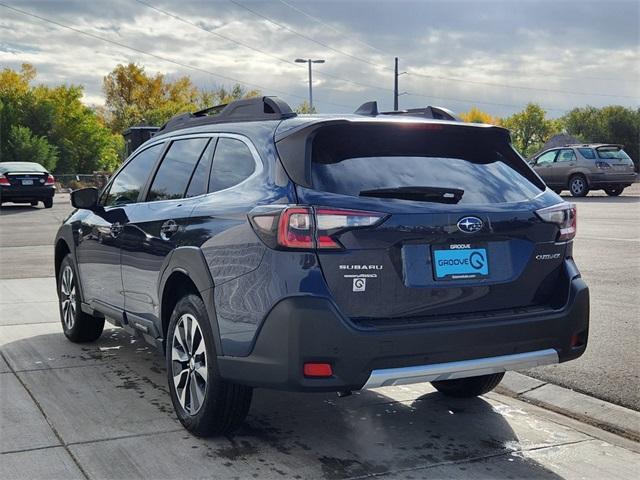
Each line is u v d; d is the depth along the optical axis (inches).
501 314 146.6
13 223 751.7
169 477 139.4
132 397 187.2
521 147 4488.2
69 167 2527.1
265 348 136.5
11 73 3240.7
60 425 166.6
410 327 136.2
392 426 168.9
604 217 655.1
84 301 232.1
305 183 137.9
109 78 3762.3
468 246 144.8
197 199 167.3
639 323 259.4
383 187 140.3
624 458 151.5
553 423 172.2
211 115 185.3
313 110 1979.6
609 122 3147.1
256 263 139.1
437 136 154.9
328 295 133.0
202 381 157.3
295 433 163.6
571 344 154.2
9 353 232.2
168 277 168.1
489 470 144.5
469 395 189.3
